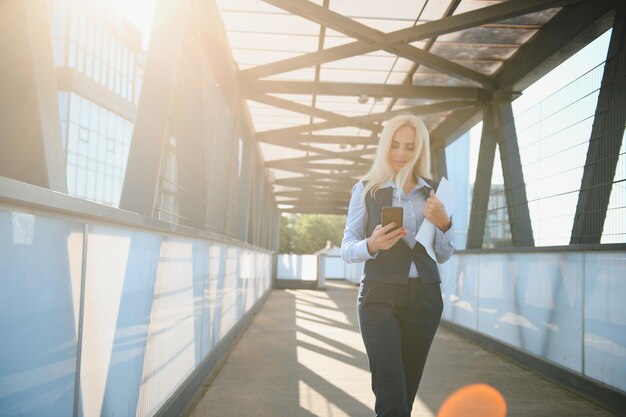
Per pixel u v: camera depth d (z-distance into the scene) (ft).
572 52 23.02
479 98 30.50
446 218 7.63
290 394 15.07
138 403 9.28
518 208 24.39
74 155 121.90
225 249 20.70
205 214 20.70
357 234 8.16
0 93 7.86
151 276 10.00
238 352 21.83
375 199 8.02
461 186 82.12
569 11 21.86
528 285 19.72
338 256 128.77
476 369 19.40
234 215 31.53
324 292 69.26
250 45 27.94
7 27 7.77
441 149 41.91
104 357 7.54
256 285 39.19
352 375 17.75
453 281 30.58
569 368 16.47
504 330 22.24
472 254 26.84
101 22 126.72
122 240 8.23
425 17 24.44
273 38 26.96
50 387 5.82
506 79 28.25
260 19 24.82
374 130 39.27
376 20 24.97
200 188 20.08
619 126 16.06
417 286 7.59
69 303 6.31
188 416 12.77
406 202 7.97
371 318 7.50
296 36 26.66
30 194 5.10
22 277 5.19
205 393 14.98
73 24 115.75
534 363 19.06
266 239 73.26
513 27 24.71
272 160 60.85
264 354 21.50
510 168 25.67
